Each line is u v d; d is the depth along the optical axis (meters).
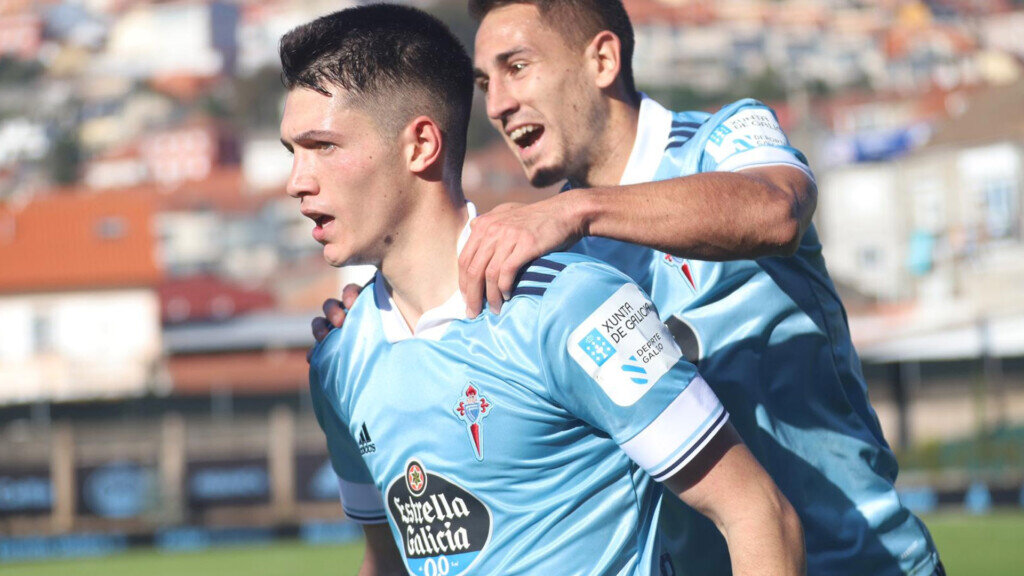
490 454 5.98
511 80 8.20
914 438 85.50
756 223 6.32
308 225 149.00
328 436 7.18
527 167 8.42
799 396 7.73
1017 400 84.62
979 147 106.50
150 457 81.44
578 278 5.86
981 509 60.00
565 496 5.99
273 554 52.47
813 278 7.91
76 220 133.00
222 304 125.25
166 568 45.91
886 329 100.69
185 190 152.00
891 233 110.44
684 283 7.67
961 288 103.62
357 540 62.94
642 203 6.11
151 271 127.44
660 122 8.15
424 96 6.02
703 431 5.83
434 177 6.12
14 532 77.94
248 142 187.75
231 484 80.81
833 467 7.79
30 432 80.94
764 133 7.34
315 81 5.94
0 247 129.25
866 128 157.12
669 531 7.70
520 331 5.87
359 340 6.50
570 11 8.06
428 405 6.10
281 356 119.25
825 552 7.72
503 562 6.04
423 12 6.27
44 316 126.56
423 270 6.15
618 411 5.78
